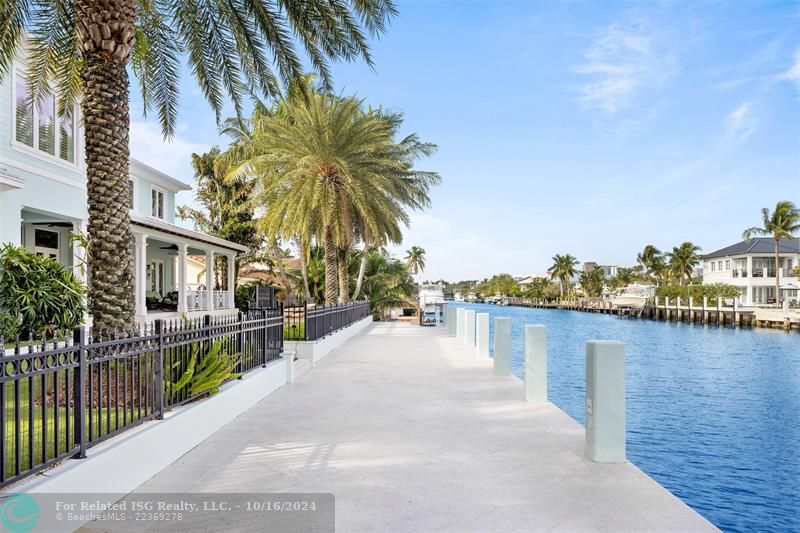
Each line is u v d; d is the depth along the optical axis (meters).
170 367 5.86
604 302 95.44
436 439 6.04
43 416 3.72
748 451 11.44
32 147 13.66
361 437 6.12
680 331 50.69
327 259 22.23
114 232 6.80
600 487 4.55
